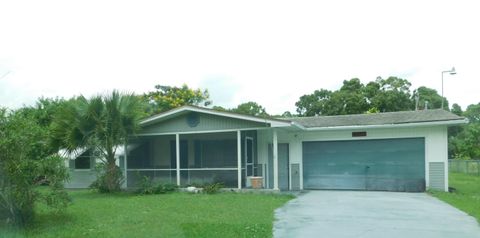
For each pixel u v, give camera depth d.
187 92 40.00
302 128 19.03
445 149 18.86
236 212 12.27
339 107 38.97
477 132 38.66
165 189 18.34
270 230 9.59
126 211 12.55
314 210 12.81
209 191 17.59
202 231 9.36
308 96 42.97
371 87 38.81
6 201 9.97
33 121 10.95
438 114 19.80
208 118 18.72
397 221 10.86
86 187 22.20
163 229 9.64
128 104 18.45
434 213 12.11
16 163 9.85
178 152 19.14
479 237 8.98
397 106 37.59
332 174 20.56
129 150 21.55
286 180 21.11
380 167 19.86
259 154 20.78
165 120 19.33
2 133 9.72
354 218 11.34
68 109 18.06
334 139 20.58
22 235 9.27
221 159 20.62
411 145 19.45
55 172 10.66
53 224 10.50
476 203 14.03
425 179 19.08
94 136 17.81
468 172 31.95
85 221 10.86
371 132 20.05
